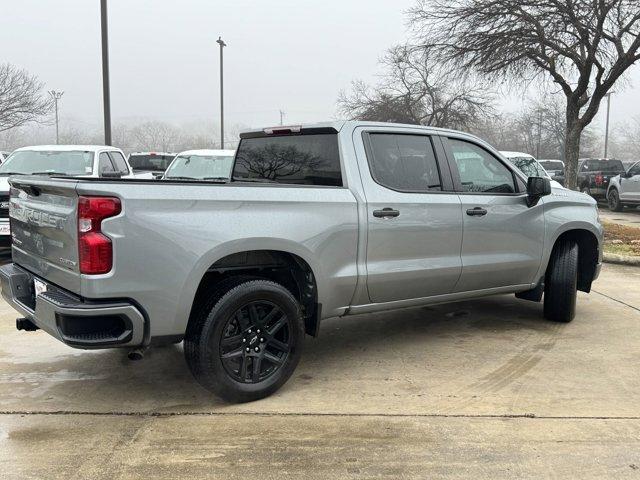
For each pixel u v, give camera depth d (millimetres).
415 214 4797
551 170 25438
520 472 3176
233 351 3963
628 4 13133
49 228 3773
